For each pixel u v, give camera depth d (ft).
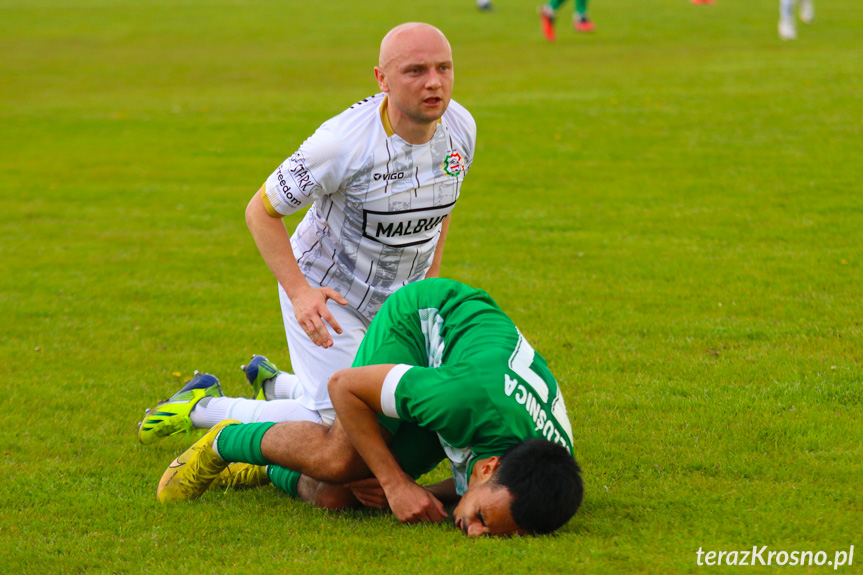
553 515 24.35
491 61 160.25
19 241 72.43
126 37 198.18
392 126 28.78
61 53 179.93
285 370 44.37
